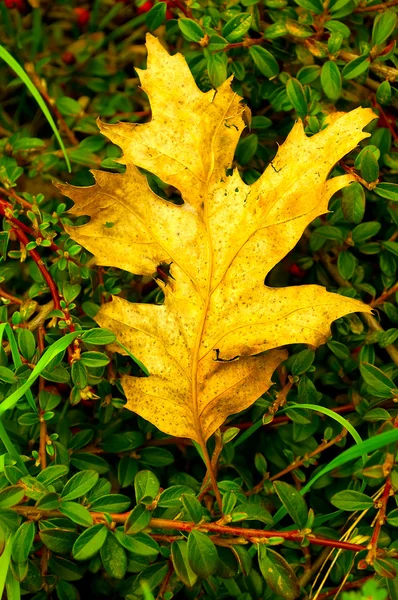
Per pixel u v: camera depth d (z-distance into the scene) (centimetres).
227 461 46
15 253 46
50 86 56
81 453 45
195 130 44
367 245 49
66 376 43
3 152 50
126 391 43
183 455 48
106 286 47
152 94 44
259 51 49
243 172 50
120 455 47
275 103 50
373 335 47
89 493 41
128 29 59
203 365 43
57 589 43
